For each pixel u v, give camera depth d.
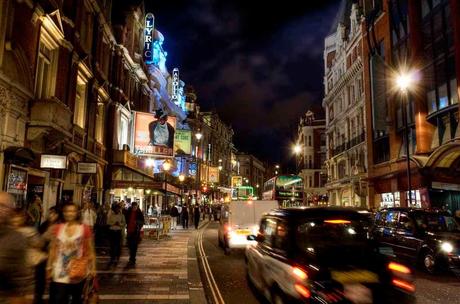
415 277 10.91
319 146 64.88
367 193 33.69
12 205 3.88
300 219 6.34
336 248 6.04
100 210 16.53
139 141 27.44
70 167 19.05
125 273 10.44
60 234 5.28
